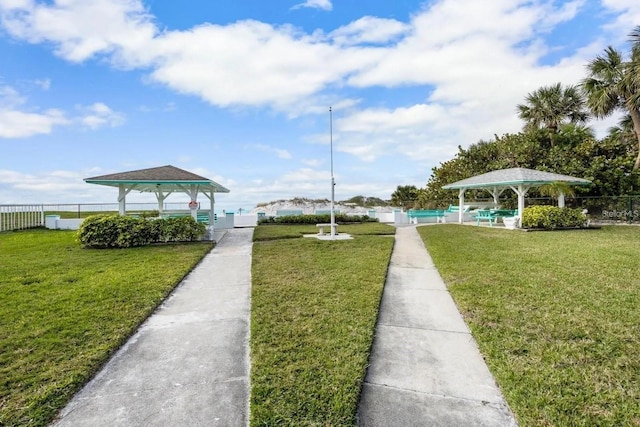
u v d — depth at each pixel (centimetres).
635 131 2062
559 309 448
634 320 409
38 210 1662
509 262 741
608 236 1199
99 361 327
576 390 271
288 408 252
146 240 1066
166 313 473
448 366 323
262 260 810
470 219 2228
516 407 253
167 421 245
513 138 2447
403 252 946
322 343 360
